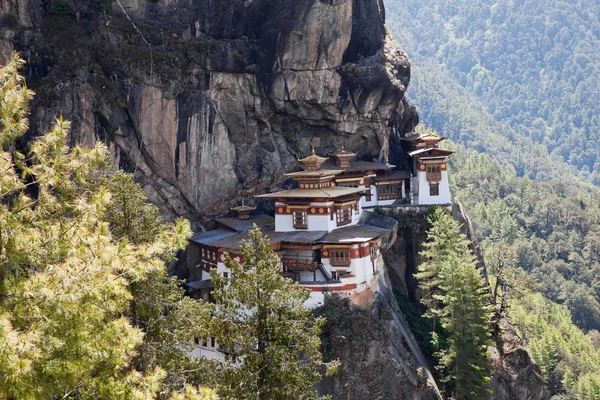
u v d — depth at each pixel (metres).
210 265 67.06
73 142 64.62
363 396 57.03
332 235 65.06
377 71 80.12
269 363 33.78
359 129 83.69
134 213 37.06
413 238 77.75
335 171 74.25
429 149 79.06
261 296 35.28
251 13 77.31
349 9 76.12
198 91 71.62
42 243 22.91
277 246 63.44
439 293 72.56
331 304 60.59
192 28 76.62
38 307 21.31
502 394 69.12
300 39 74.25
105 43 68.06
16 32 64.69
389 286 72.44
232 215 75.88
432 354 68.56
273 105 76.69
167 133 69.62
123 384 22.84
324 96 77.44
